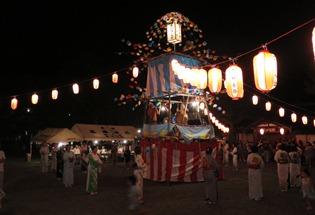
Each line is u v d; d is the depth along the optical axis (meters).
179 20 18.72
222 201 12.66
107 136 34.28
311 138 37.47
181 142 17.58
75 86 18.89
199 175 17.64
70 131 31.91
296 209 11.20
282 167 14.55
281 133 36.31
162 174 17.39
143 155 19.33
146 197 13.66
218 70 12.47
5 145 48.81
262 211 11.00
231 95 10.78
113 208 11.76
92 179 14.64
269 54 8.97
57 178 20.31
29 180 19.72
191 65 18.72
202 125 19.39
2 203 12.79
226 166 27.14
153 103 21.06
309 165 21.89
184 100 20.53
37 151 46.78
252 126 40.56
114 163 29.56
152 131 19.42
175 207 11.78
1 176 13.34
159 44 19.53
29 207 12.05
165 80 18.81
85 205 12.30
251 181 12.89
